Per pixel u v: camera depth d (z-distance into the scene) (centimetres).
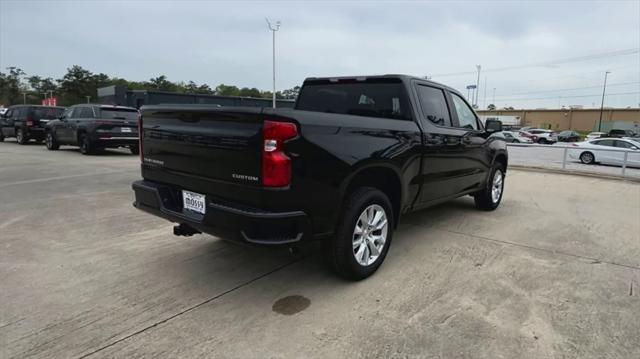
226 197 302
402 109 424
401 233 505
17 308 302
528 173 1127
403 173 389
